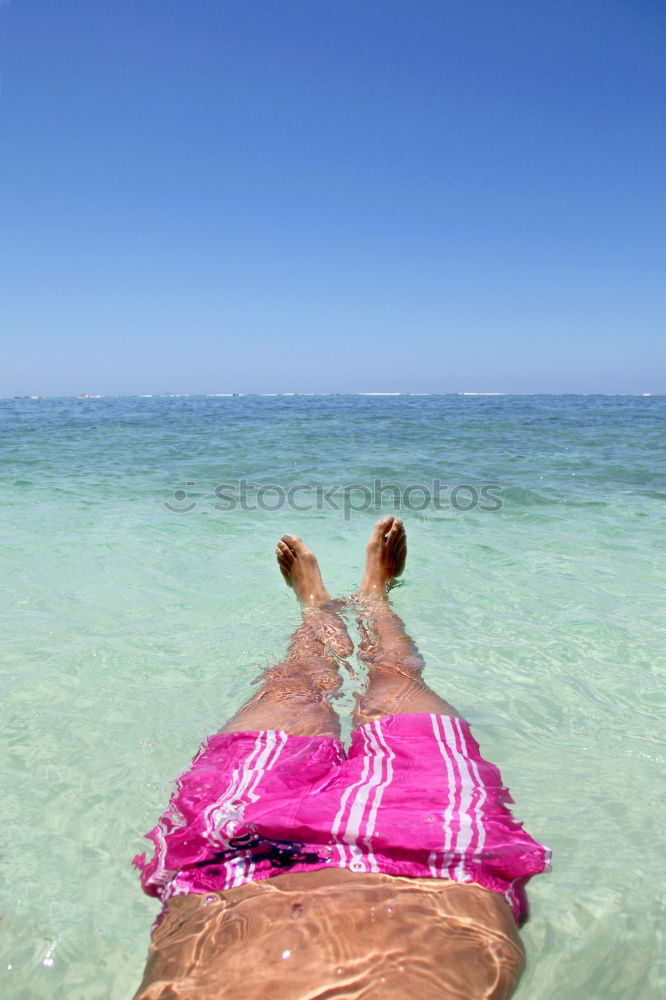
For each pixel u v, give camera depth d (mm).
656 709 2068
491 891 1143
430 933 1034
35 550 3891
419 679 2062
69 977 1103
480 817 1257
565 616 2873
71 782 1643
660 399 44250
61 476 6918
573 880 1307
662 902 1258
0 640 2553
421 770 1414
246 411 25078
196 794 1395
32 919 1218
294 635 2562
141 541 4168
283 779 1398
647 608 2980
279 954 993
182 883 1180
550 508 5277
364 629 2590
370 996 936
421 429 14203
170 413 23594
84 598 3080
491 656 2447
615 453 9148
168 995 972
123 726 1927
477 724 1952
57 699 2088
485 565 3668
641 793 1612
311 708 1792
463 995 963
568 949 1151
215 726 1927
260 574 3502
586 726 1958
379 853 1173
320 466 7871
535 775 1683
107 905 1248
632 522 4770
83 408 30266
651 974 1108
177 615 2875
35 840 1428
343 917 1054
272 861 1174
